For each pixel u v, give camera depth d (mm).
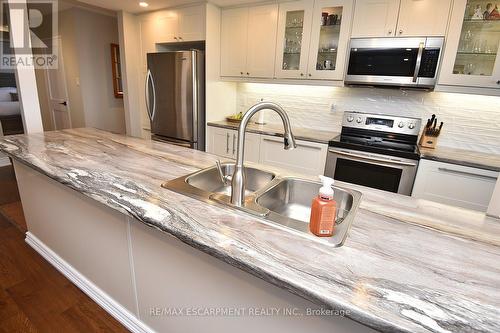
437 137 2531
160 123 3545
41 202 1829
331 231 834
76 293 1729
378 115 2770
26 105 2357
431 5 2186
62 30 4281
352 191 1245
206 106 3330
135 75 3873
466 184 2137
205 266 1012
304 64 2836
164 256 1149
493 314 568
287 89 3346
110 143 1924
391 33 2373
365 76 2500
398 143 2635
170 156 1662
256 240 802
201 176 1386
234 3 3033
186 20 3203
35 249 2098
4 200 2920
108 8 3480
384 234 874
